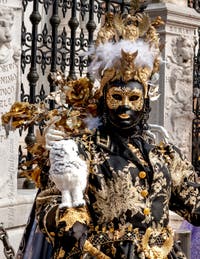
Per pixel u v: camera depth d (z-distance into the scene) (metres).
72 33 7.92
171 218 7.84
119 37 3.71
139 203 3.45
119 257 3.38
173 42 9.72
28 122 3.90
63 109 4.02
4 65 6.29
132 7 3.86
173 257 3.60
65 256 3.30
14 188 6.42
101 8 8.57
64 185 3.12
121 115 3.53
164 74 9.63
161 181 3.55
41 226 3.23
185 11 9.72
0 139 6.23
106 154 3.52
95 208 3.45
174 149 3.71
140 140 3.64
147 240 3.43
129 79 3.55
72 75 7.89
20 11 6.46
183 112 9.91
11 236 6.27
